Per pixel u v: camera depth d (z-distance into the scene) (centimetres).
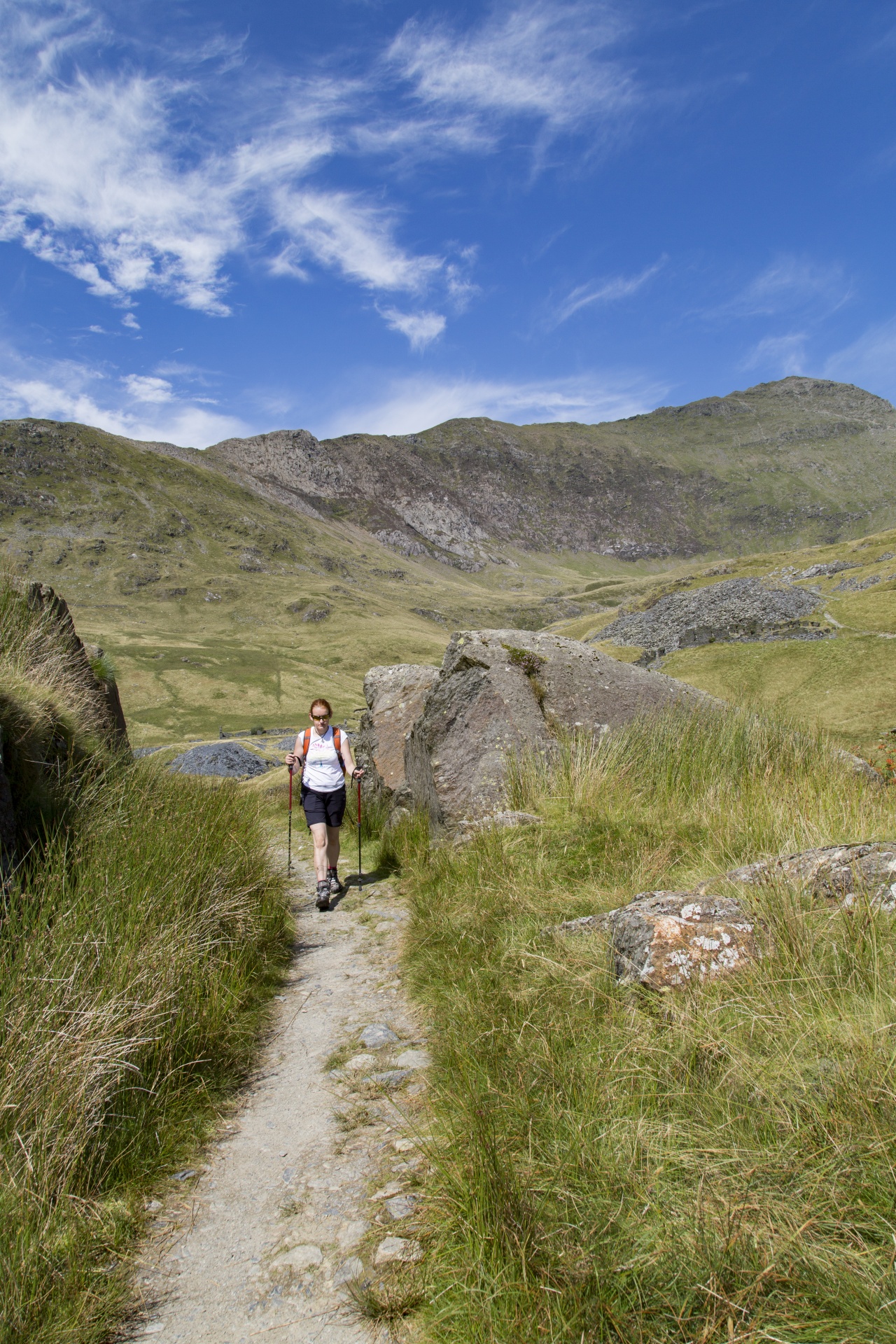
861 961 299
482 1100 286
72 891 429
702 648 4947
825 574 11462
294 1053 396
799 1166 215
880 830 494
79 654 849
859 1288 177
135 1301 226
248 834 709
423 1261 228
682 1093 255
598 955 374
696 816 592
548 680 896
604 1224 211
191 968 418
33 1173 255
